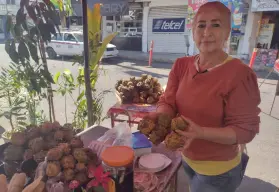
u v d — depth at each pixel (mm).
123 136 1508
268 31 10242
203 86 1266
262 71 9219
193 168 1454
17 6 2188
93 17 3000
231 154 1368
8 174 1231
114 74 8281
